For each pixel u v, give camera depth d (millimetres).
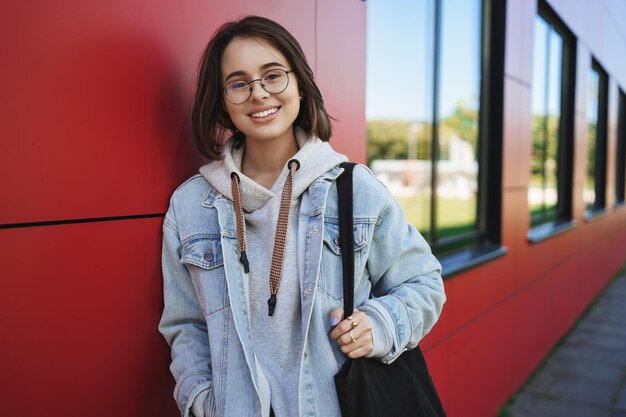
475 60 3256
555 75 5051
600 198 7543
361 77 1906
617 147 9453
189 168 1288
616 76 8047
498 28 3270
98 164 1067
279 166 1162
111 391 1127
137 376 1182
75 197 1029
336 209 1088
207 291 1068
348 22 1832
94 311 1082
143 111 1154
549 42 4785
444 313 2541
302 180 1072
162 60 1193
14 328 956
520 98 3553
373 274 1162
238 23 1092
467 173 3287
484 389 3076
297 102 1110
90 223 1064
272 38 1064
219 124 1235
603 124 7484
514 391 3604
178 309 1170
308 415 1016
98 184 1068
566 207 5398
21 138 940
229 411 1005
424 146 3025
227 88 1090
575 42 5352
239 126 1104
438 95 3113
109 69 1078
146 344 1196
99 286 1088
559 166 5367
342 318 1029
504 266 3357
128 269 1144
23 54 936
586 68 5844
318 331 1033
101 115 1067
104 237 1092
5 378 949
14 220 940
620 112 9375
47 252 996
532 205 4516
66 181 1013
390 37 2727
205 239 1102
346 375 1010
